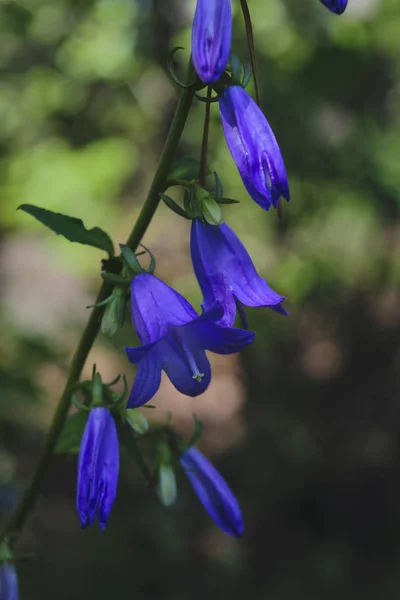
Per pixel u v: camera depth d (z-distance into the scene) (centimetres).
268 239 796
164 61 721
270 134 188
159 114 842
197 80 193
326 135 706
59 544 673
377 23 699
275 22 685
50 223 212
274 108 677
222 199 202
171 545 704
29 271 927
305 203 753
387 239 862
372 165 736
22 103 791
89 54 783
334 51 648
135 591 650
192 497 773
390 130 789
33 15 771
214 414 916
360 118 745
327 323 930
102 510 197
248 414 895
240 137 189
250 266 208
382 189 750
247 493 812
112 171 721
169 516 732
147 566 681
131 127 845
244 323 213
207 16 172
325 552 739
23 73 794
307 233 801
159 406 923
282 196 189
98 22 784
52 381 790
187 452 239
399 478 812
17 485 532
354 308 919
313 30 684
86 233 213
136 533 707
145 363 191
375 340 937
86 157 724
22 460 721
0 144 778
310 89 666
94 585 638
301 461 832
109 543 684
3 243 963
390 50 725
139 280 197
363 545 754
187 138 711
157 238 977
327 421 880
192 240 206
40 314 845
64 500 739
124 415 209
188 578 684
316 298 846
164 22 716
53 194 704
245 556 731
